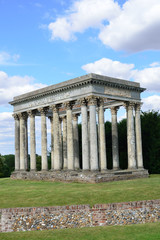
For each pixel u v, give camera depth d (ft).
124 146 427.74
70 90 301.63
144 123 409.69
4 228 140.97
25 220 142.10
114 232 128.77
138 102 324.60
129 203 146.41
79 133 479.82
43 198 193.26
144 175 306.55
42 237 125.39
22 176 343.26
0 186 282.56
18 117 374.43
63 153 391.04
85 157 281.74
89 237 122.52
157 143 394.32
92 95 280.10
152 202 149.59
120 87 305.94
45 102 330.95
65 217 142.92
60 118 397.19
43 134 335.26
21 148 361.92
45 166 333.01
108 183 251.60
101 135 289.94
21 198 198.70
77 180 275.18
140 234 123.95
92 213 143.33
